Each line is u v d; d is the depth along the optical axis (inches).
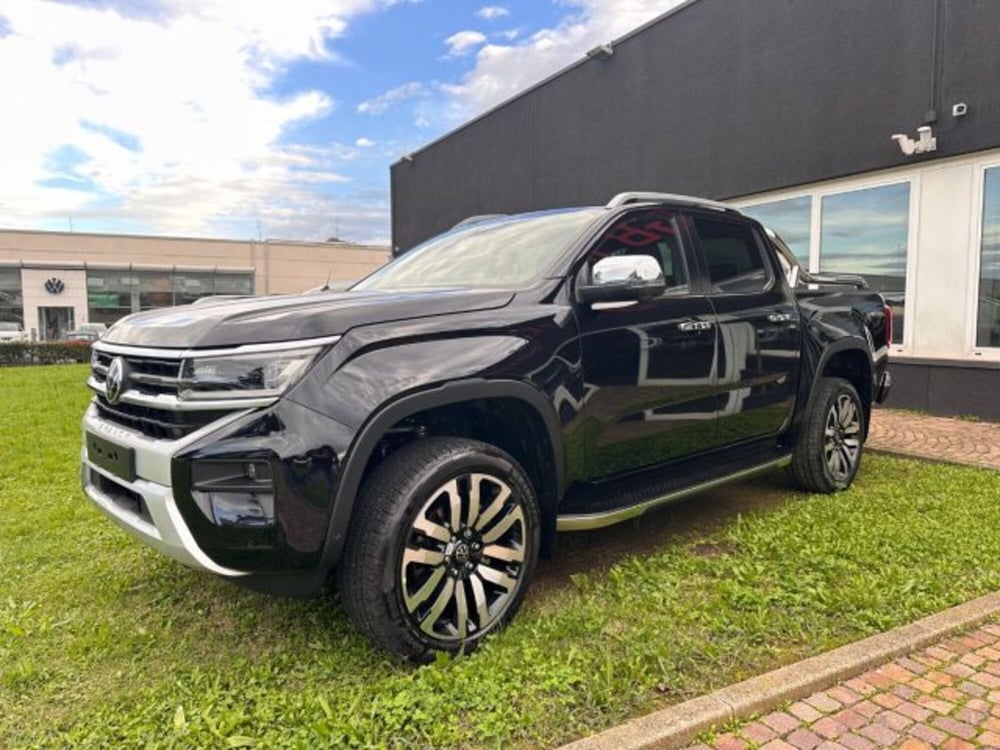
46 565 140.1
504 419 118.0
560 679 93.5
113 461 104.5
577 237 131.8
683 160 419.8
